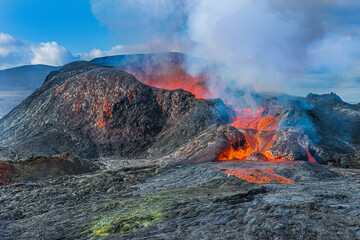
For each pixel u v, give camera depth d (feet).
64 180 119.96
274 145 158.71
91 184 110.42
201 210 53.72
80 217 66.54
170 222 49.90
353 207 47.37
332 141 176.45
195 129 195.00
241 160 147.64
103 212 68.18
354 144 176.45
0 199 92.02
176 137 194.08
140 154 195.62
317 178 96.32
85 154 195.00
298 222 42.88
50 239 51.47
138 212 58.90
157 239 42.19
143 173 130.00
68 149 198.49
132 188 103.60
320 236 38.50
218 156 150.10
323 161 154.10
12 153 177.47
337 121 207.72
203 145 163.43
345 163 147.84
